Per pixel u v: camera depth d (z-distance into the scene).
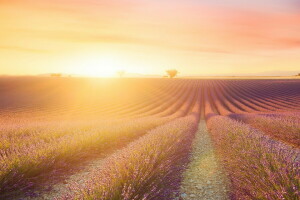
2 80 83.62
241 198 3.75
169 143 6.41
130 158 4.34
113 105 47.28
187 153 7.47
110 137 8.76
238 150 5.30
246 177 3.96
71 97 56.91
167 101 54.56
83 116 32.97
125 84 85.62
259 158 4.06
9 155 5.08
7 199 3.91
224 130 8.42
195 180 4.95
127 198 2.90
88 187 3.15
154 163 4.41
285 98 53.25
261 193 3.24
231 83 92.50
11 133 9.34
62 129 10.37
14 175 4.25
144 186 3.54
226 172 5.48
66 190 4.29
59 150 5.95
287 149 4.59
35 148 5.79
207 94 66.69
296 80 95.06
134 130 11.26
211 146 9.19
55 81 84.44
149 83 91.62
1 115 32.66
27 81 82.62
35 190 4.31
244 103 49.97
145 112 39.91
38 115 33.81
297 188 2.85
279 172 3.23
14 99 53.22
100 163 6.23
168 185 4.39
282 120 11.97
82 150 6.88
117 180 3.40
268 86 76.19
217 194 4.16
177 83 94.94
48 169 5.17
